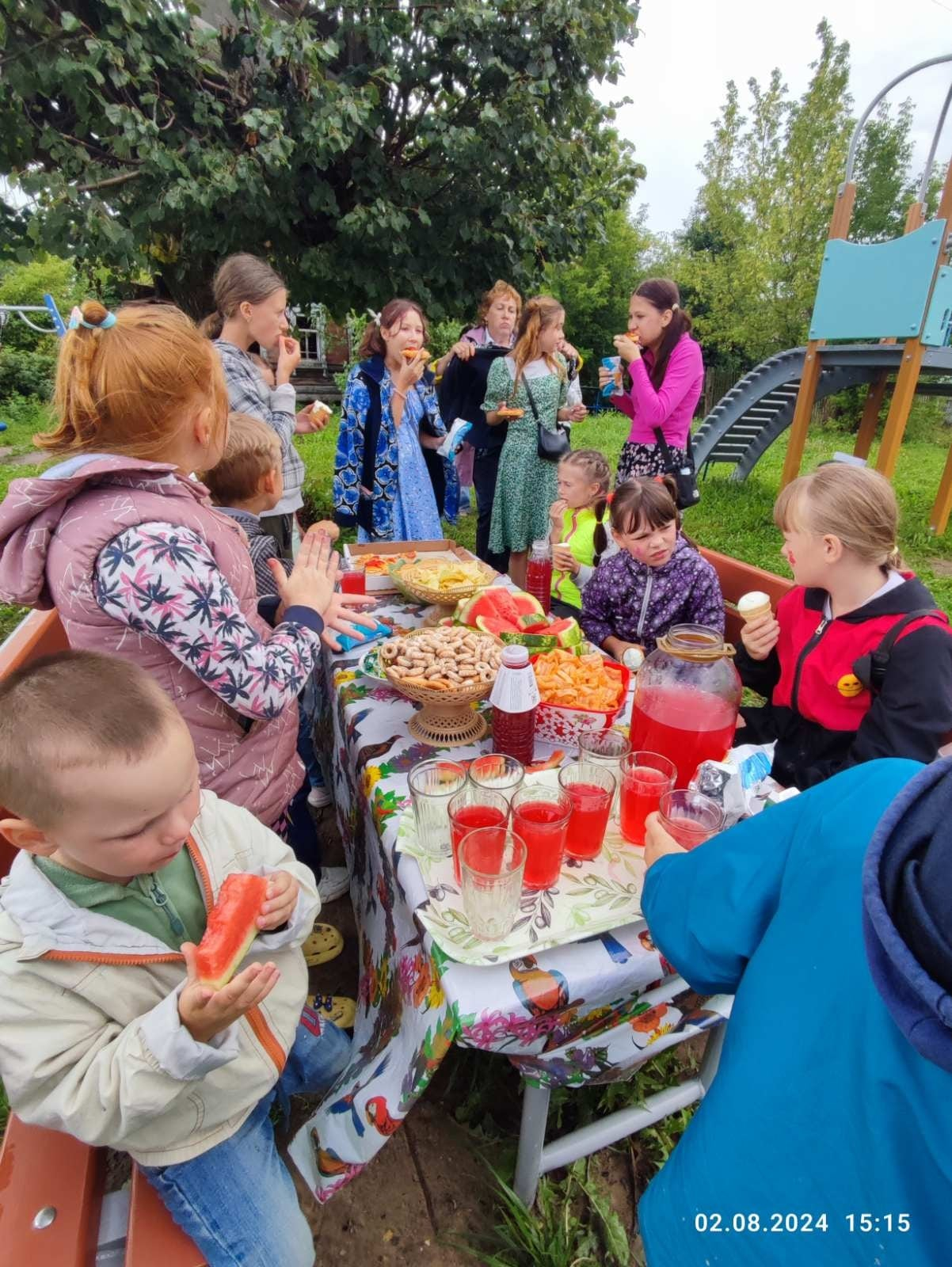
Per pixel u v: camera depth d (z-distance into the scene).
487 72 5.29
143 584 1.08
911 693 1.58
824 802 0.82
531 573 2.43
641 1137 1.71
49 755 0.83
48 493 1.08
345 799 1.93
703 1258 0.80
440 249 5.88
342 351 15.16
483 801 1.21
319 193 5.03
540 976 1.03
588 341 25.31
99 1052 0.91
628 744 1.42
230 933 0.94
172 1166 1.08
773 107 16.81
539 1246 1.42
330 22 5.25
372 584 2.53
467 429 4.04
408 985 1.23
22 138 4.42
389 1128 1.17
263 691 1.23
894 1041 0.62
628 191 6.75
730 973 0.90
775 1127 0.72
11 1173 1.09
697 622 2.32
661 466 3.72
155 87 4.52
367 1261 1.47
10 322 15.09
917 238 5.88
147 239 4.74
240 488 2.03
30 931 0.91
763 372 8.91
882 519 1.63
